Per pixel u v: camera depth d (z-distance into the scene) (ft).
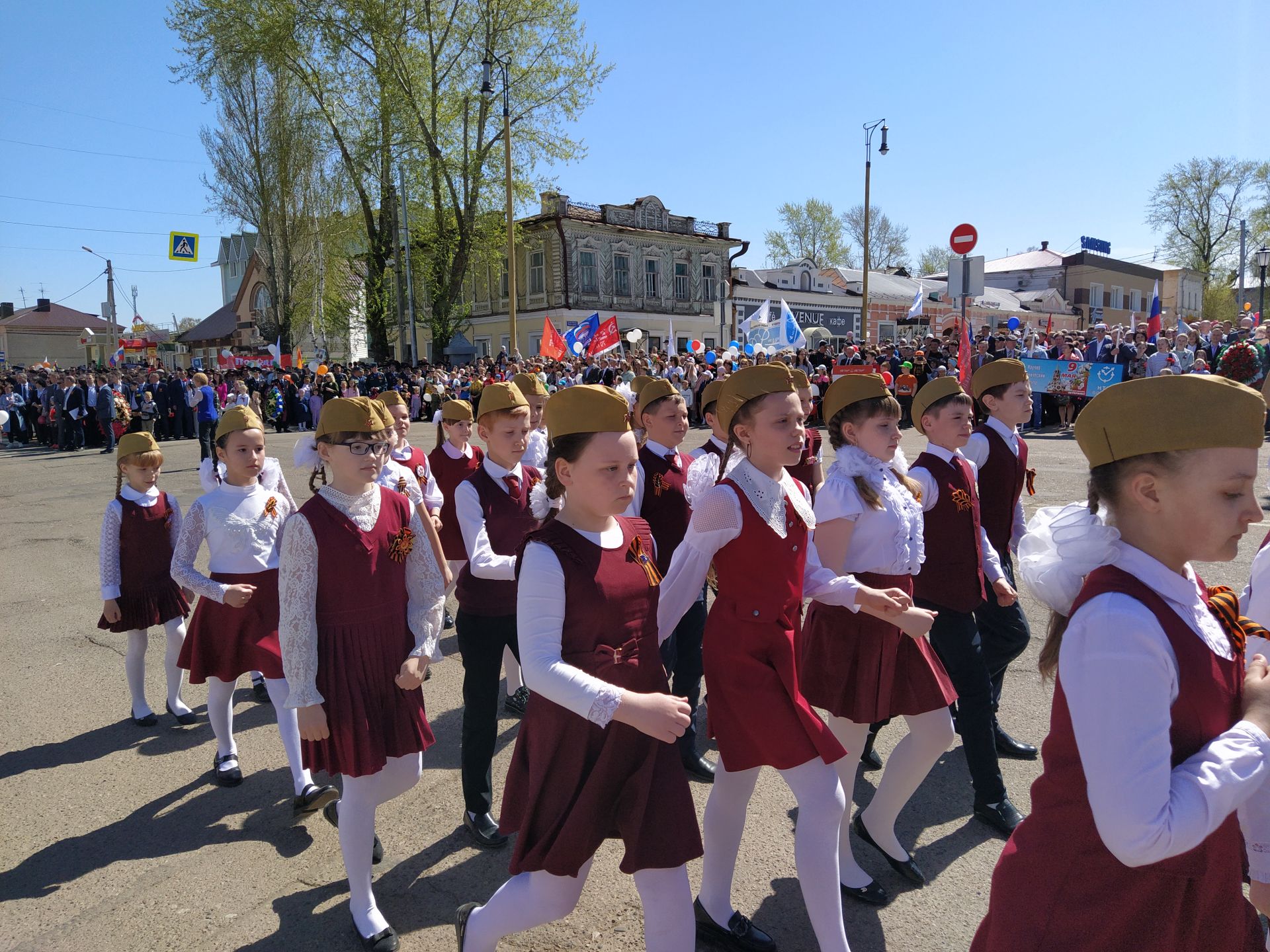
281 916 9.07
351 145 95.71
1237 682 4.58
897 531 9.04
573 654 6.47
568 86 91.76
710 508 7.77
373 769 8.45
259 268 150.92
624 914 8.95
